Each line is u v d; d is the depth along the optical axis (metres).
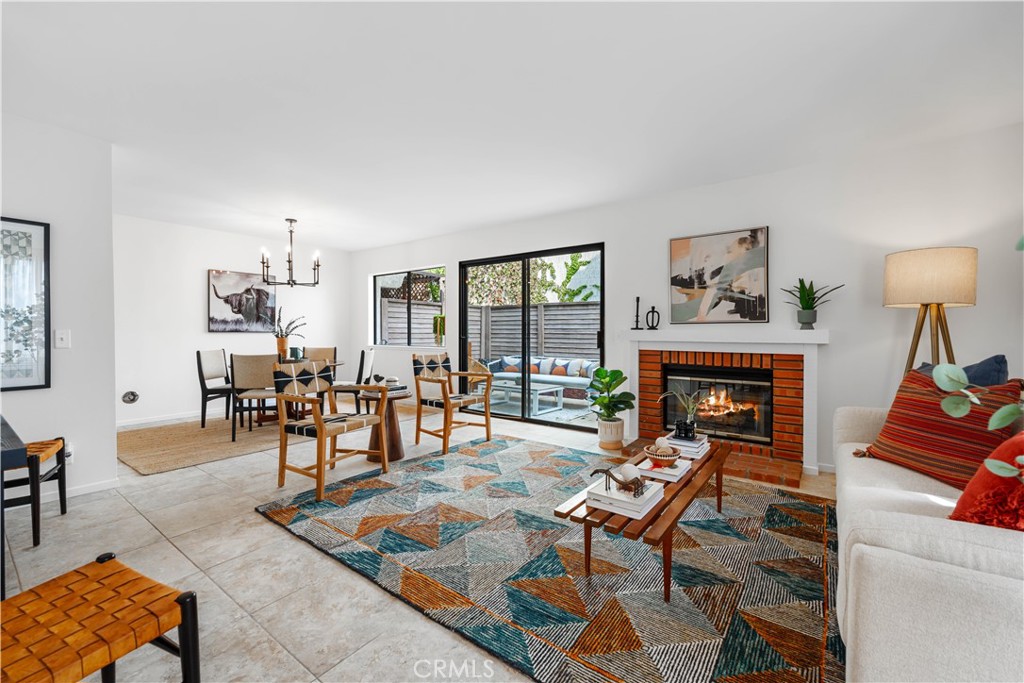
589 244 4.71
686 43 2.00
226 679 1.41
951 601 0.93
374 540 2.32
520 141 3.03
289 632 1.63
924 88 2.37
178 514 2.64
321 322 6.98
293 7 1.75
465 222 5.31
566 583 1.92
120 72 2.20
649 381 4.21
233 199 4.36
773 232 3.63
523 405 5.35
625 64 2.16
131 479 3.26
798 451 3.49
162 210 4.79
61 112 2.62
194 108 2.56
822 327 3.45
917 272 2.66
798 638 1.57
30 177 2.71
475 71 2.21
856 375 3.33
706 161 3.40
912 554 0.99
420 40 1.97
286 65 2.15
